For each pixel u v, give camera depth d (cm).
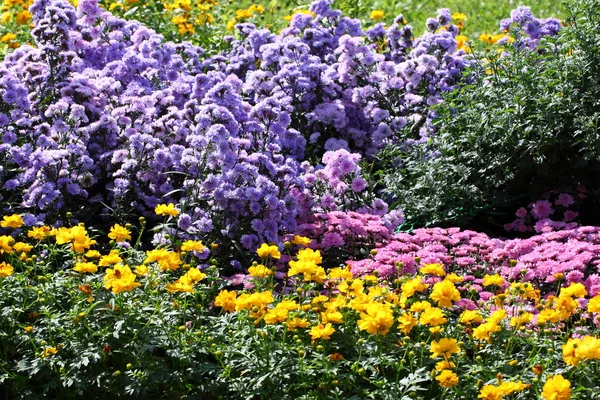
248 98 831
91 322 475
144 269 480
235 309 471
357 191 708
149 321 469
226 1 1288
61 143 666
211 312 528
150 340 461
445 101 764
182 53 912
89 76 750
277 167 666
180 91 752
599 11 760
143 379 453
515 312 525
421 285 480
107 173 683
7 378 471
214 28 1138
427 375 438
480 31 1404
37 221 607
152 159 661
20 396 459
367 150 824
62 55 752
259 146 709
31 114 725
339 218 650
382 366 455
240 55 915
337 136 839
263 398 450
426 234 639
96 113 720
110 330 471
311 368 450
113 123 681
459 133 746
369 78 831
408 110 845
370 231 647
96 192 684
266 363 454
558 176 732
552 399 384
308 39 889
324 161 708
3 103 704
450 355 450
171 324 477
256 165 654
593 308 442
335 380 438
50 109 675
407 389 436
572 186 732
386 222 661
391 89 842
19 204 655
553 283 586
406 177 775
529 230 716
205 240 625
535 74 735
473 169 730
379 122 827
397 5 1434
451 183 728
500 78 772
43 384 472
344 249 652
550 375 443
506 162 713
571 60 720
